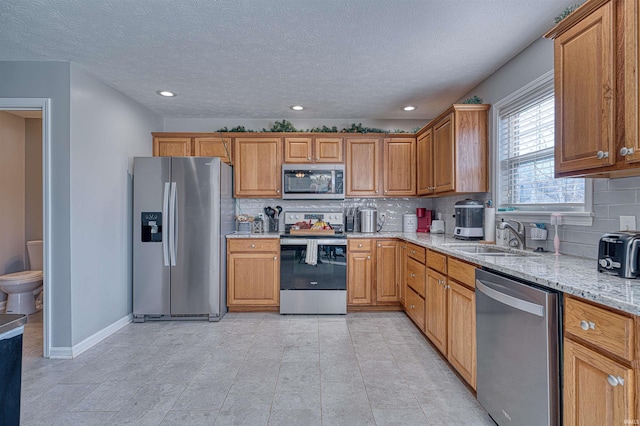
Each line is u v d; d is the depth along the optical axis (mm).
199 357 2520
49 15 1981
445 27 2127
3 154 3816
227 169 3689
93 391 2047
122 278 3232
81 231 2666
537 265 1638
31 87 2572
